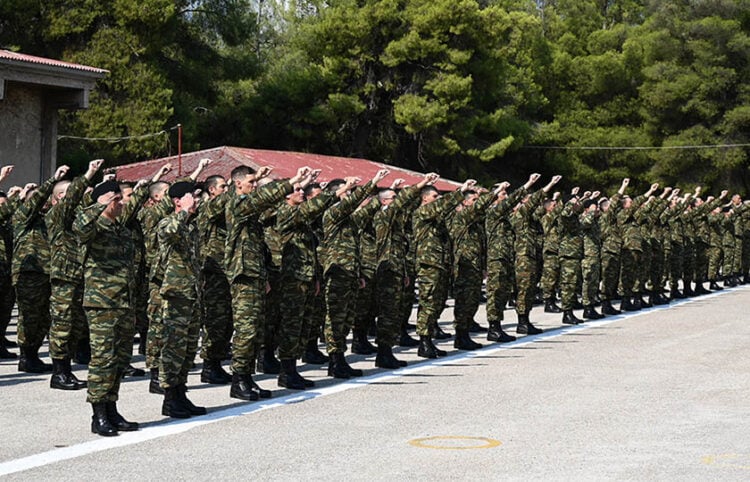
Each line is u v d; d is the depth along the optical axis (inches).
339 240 419.2
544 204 717.3
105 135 1441.9
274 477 247.1
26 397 366.3
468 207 509.7
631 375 420.2
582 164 2161.7
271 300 425.7
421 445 284.5
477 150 1780.3
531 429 307.7
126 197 358.0
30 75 864.9
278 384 394.3
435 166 1921.8
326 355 492.4
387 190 532.4
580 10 2492.6
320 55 1883.6
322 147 1948.8
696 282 887.1
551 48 2310.5
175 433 302.0
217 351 400.8
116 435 298.8
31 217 415.5
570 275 632.4
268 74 2058.3
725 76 2064.5
